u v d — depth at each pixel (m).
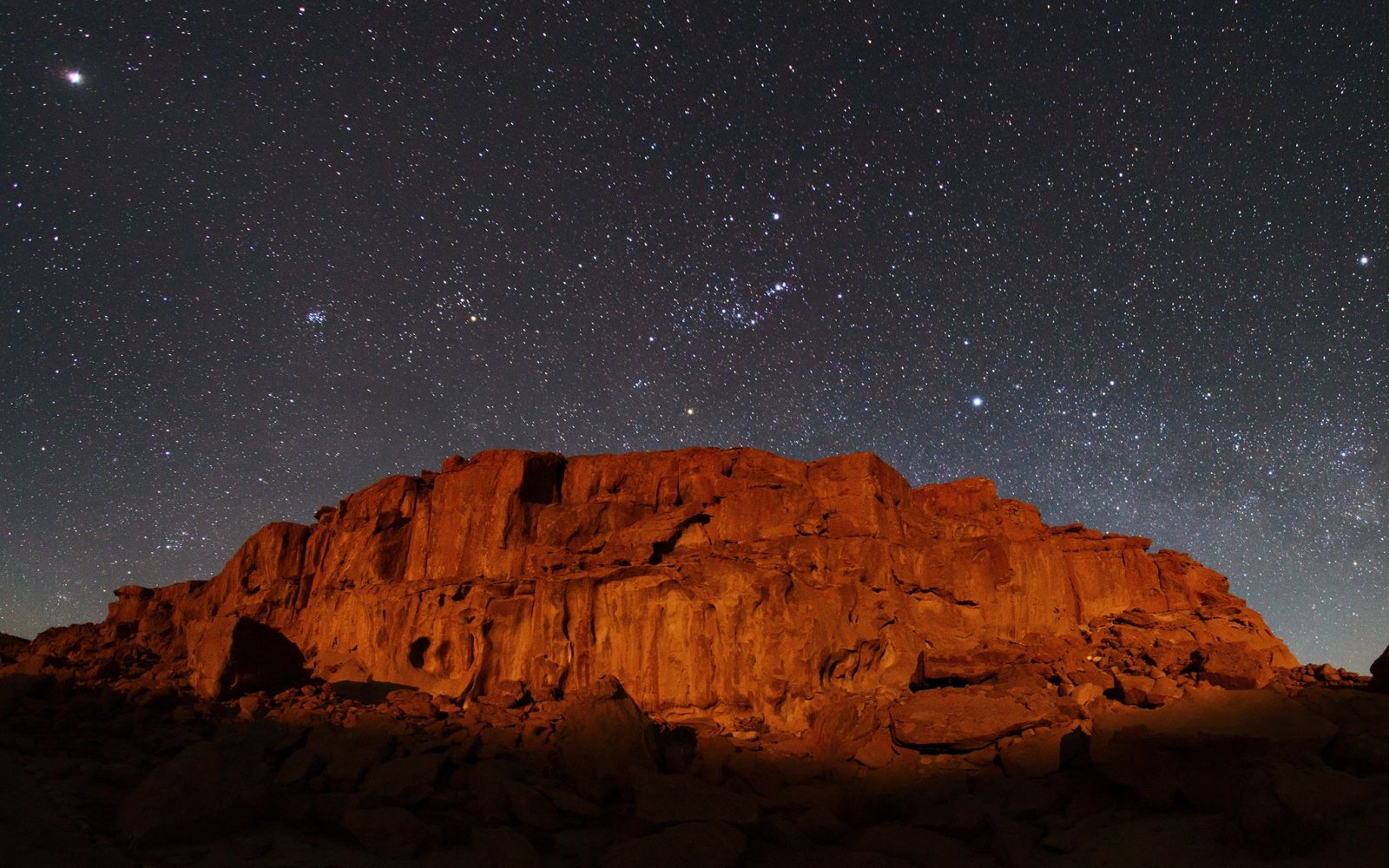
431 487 25.30
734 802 13.81
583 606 20.48
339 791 14.41
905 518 23.97
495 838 12.92
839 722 17.25
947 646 20.94
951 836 13.76
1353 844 10.85
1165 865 11.59
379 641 21.69
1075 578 23.20
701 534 23.03
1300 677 18.69
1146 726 14.05
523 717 18.17
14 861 9.95
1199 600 23.00
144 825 11.69
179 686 19.72
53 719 16.39
